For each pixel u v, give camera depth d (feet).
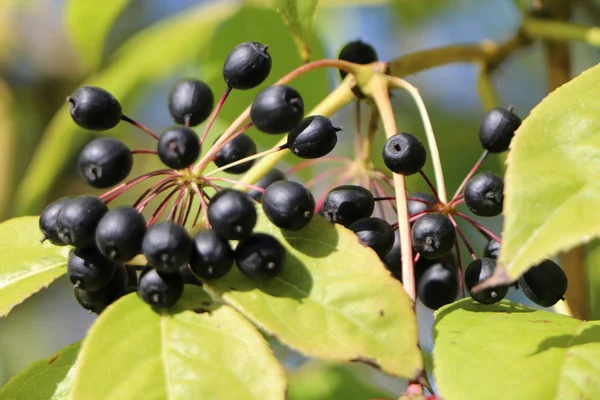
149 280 1.13
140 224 1.12
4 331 2.25
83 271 1.14
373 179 1.33
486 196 1.19
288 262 1.15
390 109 1.24
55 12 2.21
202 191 1.17
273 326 1.12
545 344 1.13
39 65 2.22
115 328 1.13
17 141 2.14
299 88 1.53
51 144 1.55
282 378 1.12
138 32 2.25
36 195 1.61
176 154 1.13
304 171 1.56
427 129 1.23
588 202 1.08
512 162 1.10
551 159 1.10
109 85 1.56
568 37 1.40
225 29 1.53
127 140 2.05
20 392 1.22
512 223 1.08
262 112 1.15
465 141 1.65
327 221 1.16
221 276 1.13
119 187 1.16
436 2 1.83
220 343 1.13
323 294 1.14
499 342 1.13
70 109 1.18
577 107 1.11
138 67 1.56
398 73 1.35
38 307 2.33
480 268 1.17
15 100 2.18
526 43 1.42
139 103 1.86
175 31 1.55
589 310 1.36
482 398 1.10
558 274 1.17
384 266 1.14
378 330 1.12
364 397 1.53
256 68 1.18
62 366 1.22
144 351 1.13
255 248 1.13
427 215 1.18
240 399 1.11
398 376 1.11
